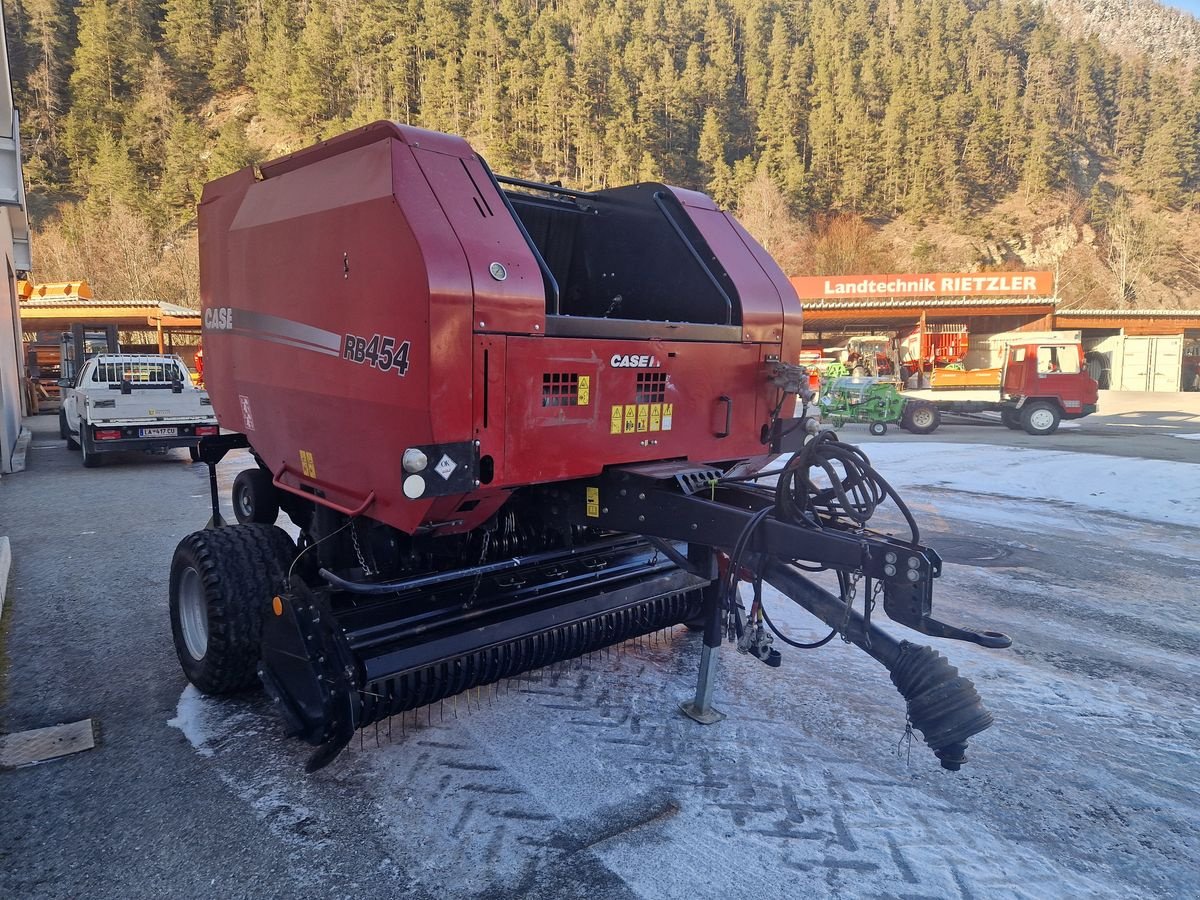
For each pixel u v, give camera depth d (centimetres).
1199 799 309
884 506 925
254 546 368
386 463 285
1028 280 3500
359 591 290
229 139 9450
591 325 301
